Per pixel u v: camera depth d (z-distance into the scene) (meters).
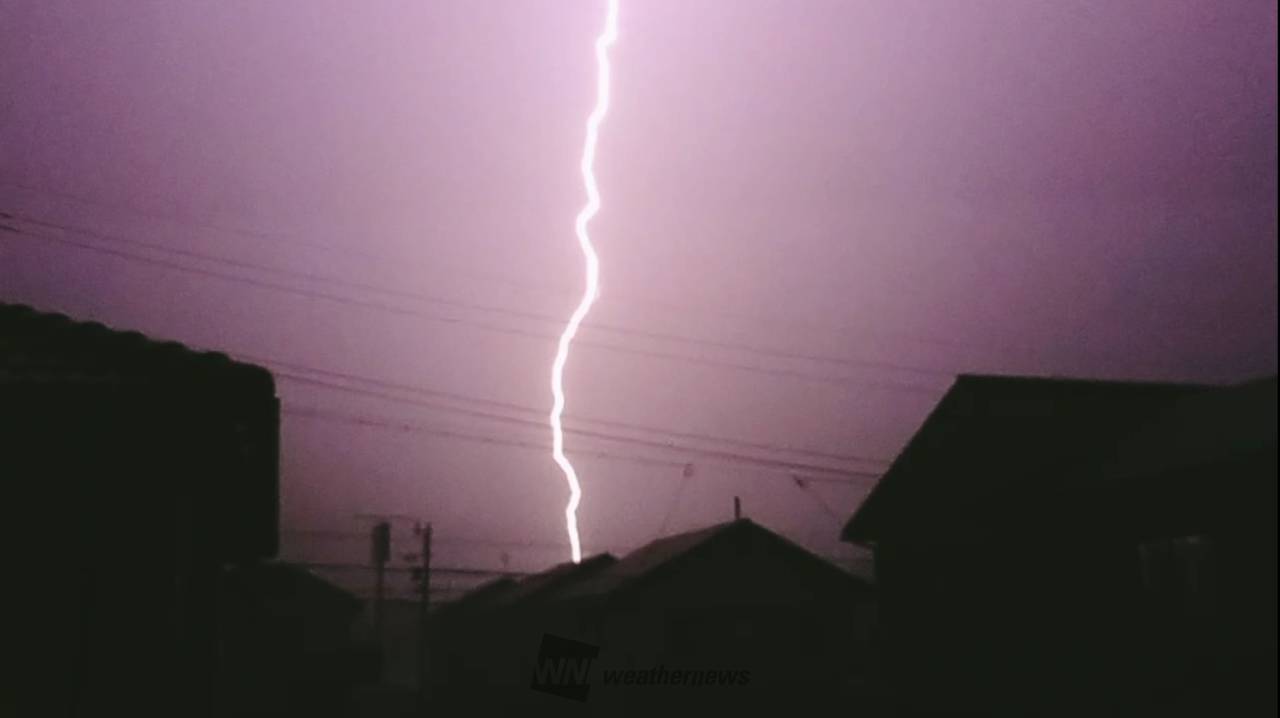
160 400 7.42
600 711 12.27
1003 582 11.22
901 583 12.97
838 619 15.92
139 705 6.98
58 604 6.86
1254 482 8.59
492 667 22.39
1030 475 11.36
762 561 16.06
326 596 21.94
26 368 7.06
